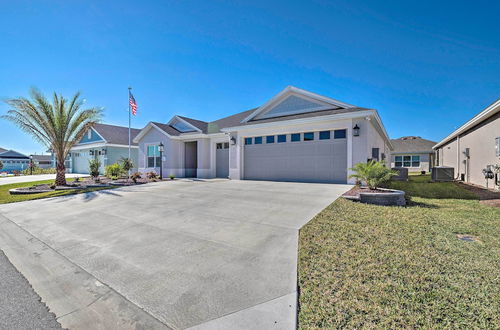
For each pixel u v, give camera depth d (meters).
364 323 1.91
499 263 2.93
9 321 2.19
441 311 2.03
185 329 1.97
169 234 4.53
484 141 11.96
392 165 30.02
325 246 3.57
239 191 9.40
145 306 2.33
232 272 2.94
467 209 5.95
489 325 1.86
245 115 19.69
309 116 12.17
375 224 4.62
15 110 11.95
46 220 6.11
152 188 11.17
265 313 2.12
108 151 23.78
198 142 17.78
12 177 21.69
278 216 5.48
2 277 3.12
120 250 3.86
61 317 2.24
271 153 13.62
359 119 10.76
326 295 2.32
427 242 3.66
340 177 11.47
